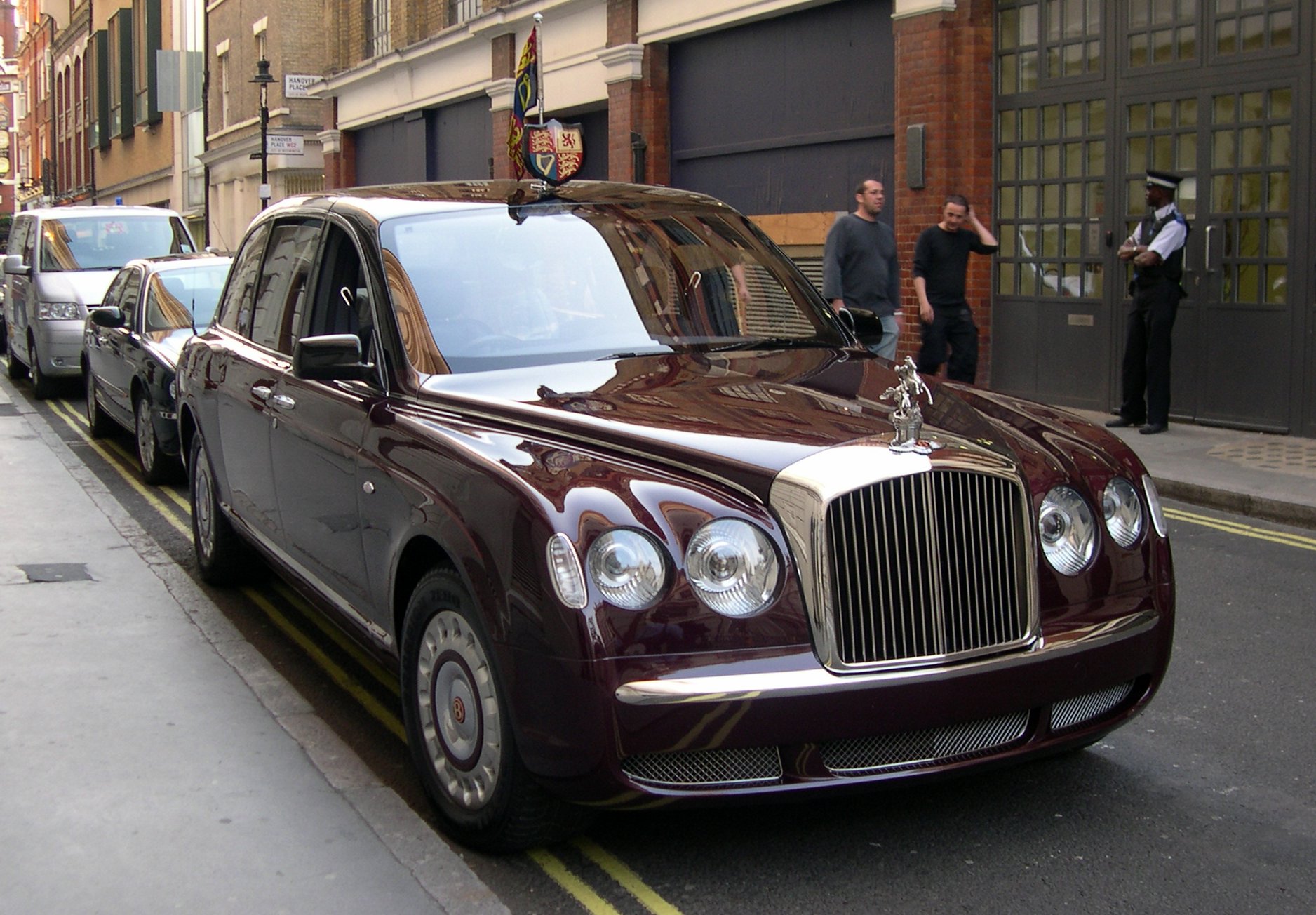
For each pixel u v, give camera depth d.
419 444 4.24
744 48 15.81
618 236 5.25
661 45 17.17
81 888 3.72
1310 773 4.52
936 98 12.68
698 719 3.44
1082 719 4.00
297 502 5.39
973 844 3.98
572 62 19.16
